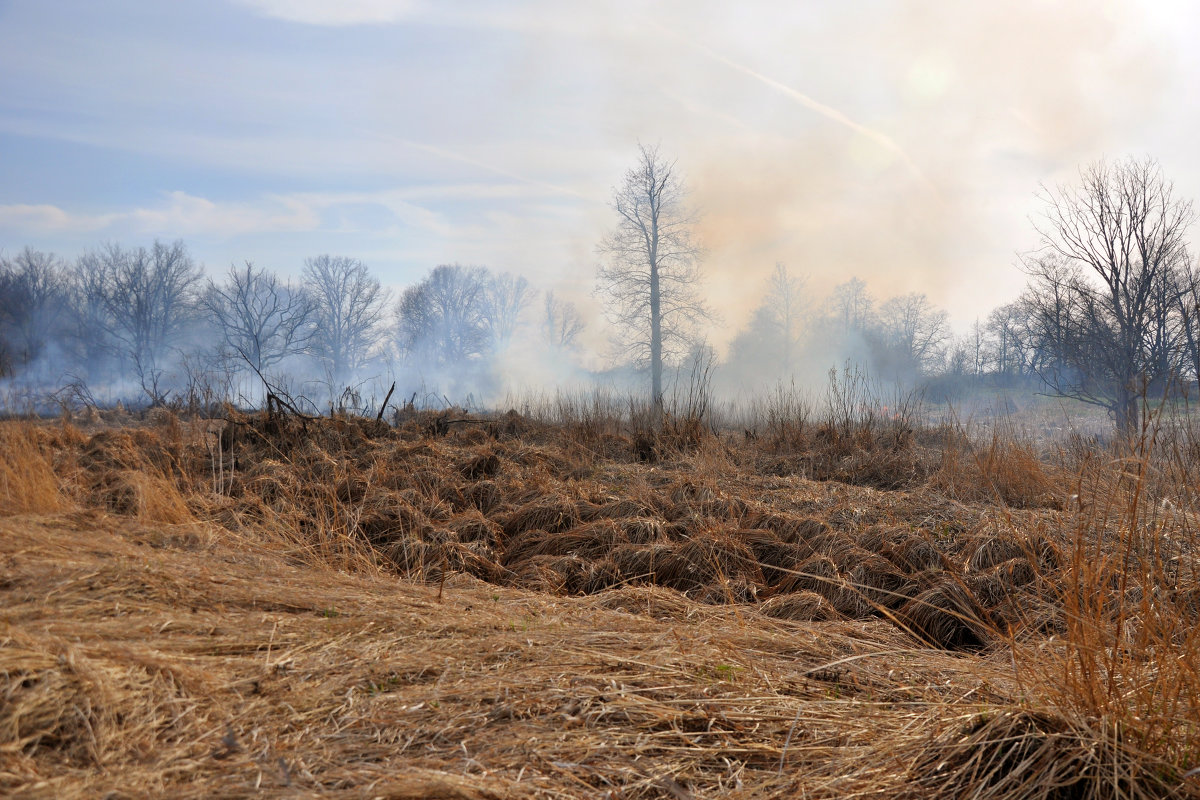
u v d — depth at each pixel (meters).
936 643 4.97
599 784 2.52
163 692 2.72
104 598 3.40
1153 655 3.01
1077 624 3.04
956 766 2.64
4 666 2.52
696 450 10.25
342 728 2.72
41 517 4.66
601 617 4.30
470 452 9.40
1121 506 4.54
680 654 3.59
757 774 2.65
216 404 13.91
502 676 3.19
